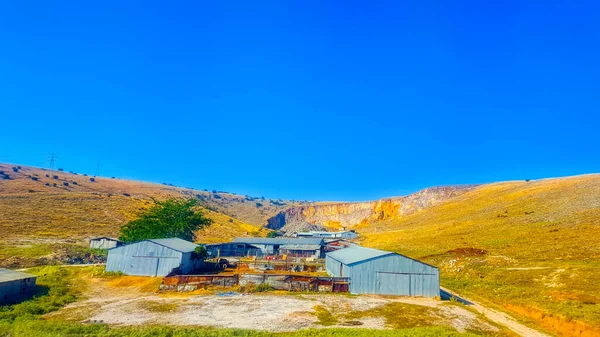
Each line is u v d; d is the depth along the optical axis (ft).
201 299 115.03
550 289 130.82
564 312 100.32
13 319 85.76
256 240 297.94
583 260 171.42
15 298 106.32
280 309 102.32
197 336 72.43
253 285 131.34
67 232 290.76
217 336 72.74
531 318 104.27
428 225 403.54
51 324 79.66
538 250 200.54
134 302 110.32
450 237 295.07
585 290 124.57
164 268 159.53
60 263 194.70
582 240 205.77
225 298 116.67
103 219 351.25
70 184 516.73
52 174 576.61
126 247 164.04
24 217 307.17
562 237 219.82
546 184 454.81
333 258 166.61
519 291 131.95
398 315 99.45
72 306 103.91
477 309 111.75
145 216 242.37
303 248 278.87
